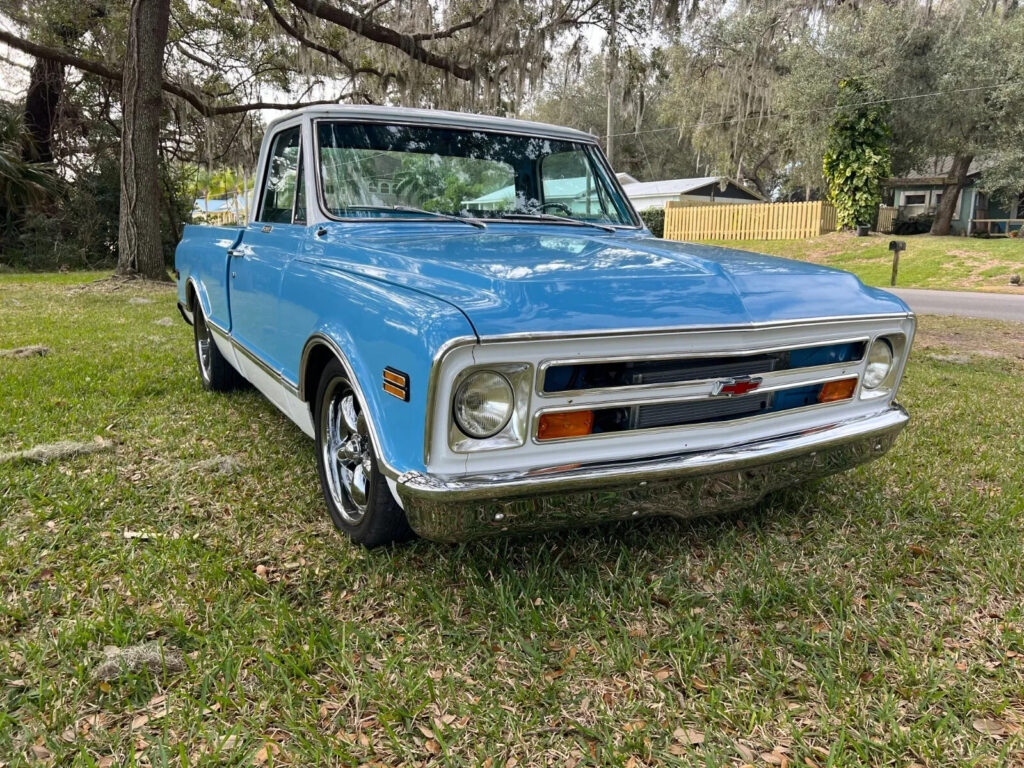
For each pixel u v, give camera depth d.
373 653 2.27
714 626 2.44
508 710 2.04
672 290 2.44
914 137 24.05
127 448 3.95
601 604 2.53
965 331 9.98
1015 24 21.69
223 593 2.53
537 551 2.86
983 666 2.26
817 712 2.06
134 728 1.94
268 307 3.50
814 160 25.73
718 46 18.53
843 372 2.80
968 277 17.84
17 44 14.84
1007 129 22.27
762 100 18.12
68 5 15.02
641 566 2.79
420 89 14.47
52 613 2.41
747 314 2.46
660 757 1.88
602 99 36.91
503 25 12.96
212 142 17.20
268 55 16.78
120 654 2.15
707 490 2.52
